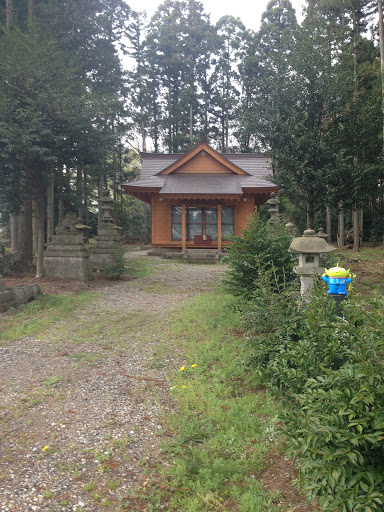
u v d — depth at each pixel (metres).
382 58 15.82
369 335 2.44
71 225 12.52
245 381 4.66
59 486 2.91
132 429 3.74
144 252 24.39
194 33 43.22
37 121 10.66
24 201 14.16
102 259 15.30
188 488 2.87
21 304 8.78
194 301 9.42
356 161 12.25
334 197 11.20
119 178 36.34
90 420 3.92
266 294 4.88
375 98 11.39
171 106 42.62
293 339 4.62
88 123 12.17
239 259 7.32
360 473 2.04
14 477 3.01
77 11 18.56
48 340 6.61
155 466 3.16
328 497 2.12
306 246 5.90
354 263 14.78
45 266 12.50
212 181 21.72
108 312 8.61
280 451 3.29
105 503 2.73
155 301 9.77
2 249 13.92
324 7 20.14
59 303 9.20
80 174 21.95
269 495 2.74
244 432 3.59
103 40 22.34
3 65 10.84
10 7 16.38
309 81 11.57
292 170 11.48
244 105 13.11
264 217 31.69
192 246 21.53
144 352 6.00
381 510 1.91
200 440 3.50
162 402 4.30
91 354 5.93
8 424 3.84
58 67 11.91
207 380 4.80
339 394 2.20
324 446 2.26
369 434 2.01
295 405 3.09
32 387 4.74
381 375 2.16
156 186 20.84
